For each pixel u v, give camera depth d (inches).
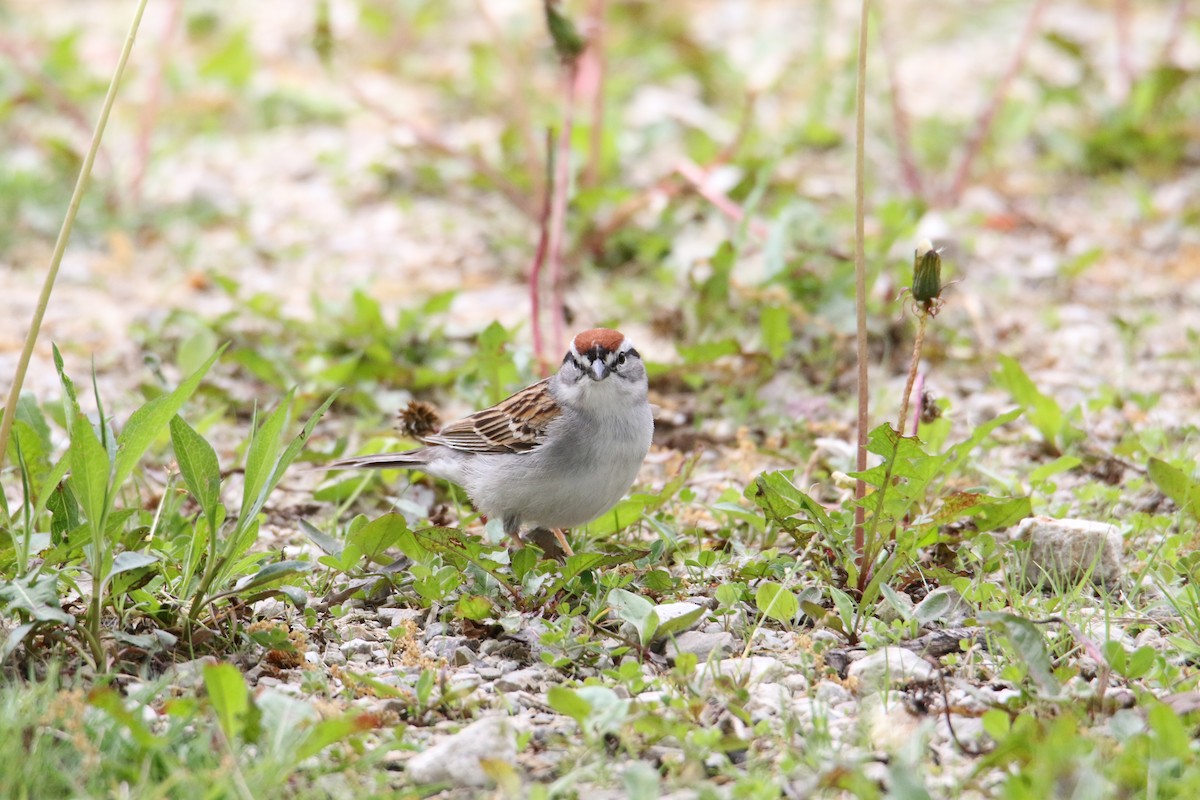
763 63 840.9
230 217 669.3
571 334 536.1
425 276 606.5
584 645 292.0
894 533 324.8
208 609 296.7
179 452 280.1
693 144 711.7
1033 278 581.3
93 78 813.9
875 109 791.7
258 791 226.4
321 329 518.9
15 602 260.4
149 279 597.9
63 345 513.0
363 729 245.8
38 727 239.1
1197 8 945.5
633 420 345.7
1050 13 970.7
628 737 251.4
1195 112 759.7
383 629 307.7
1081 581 326.0
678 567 342.0
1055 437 416.8
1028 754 232.1
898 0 1018.1
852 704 270.5
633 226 624.4
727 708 265.0
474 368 469.7
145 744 231.0
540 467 344.5
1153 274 589.0
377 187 706.2
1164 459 401.7
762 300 522.3
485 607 297.9
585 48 491.2
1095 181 703.1
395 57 880.3
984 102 784.9
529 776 244.4
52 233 636.1
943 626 305.0
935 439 396.5
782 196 617.3
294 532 375.9
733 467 418.3
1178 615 307.7
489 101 807.7
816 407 463.5
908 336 514.0
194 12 940.0
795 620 308.8
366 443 422.6
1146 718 253.6
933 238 575.8
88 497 262.1
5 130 752.3
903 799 220.5
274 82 829.2
